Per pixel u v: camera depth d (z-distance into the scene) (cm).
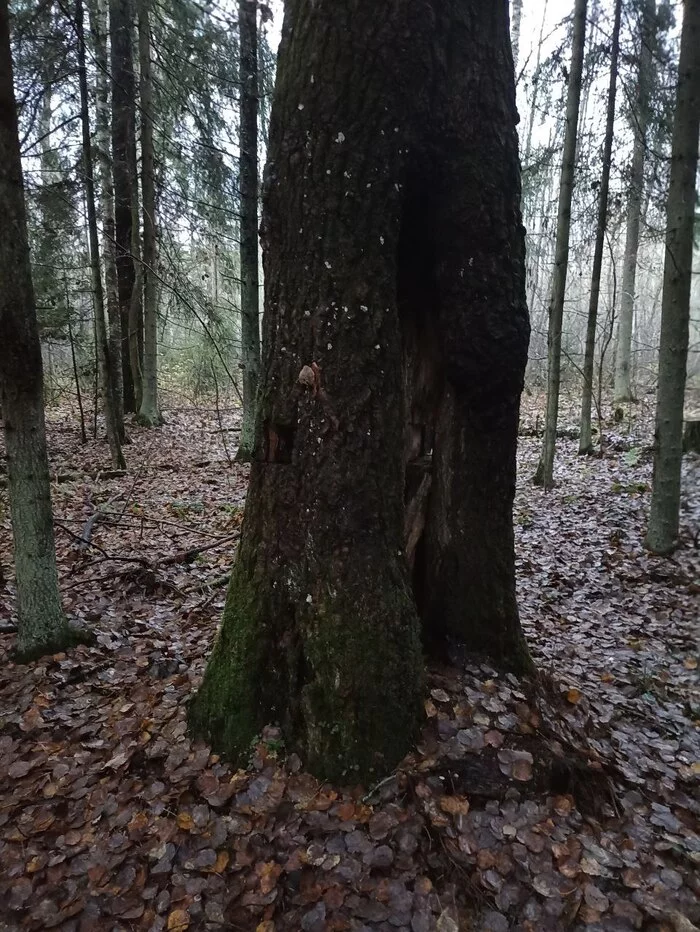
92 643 403
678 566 580
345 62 234
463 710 271
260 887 210
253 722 267
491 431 298
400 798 238
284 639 265
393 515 262
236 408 1691
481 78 262
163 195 1020
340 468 249
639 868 219
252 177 955
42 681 352
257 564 272
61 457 1086
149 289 1327
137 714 308
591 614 495
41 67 697
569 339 2088
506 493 311
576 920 198
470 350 279
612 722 318
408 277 294
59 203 959
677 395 593
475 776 243
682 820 250
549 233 1252
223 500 858
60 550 618
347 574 253
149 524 729
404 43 235
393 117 240
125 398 1544
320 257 244
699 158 559
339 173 239
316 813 234
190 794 250
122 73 1070
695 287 2403
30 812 249
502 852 219
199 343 1503
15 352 343
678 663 412
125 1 916
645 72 852
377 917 197
